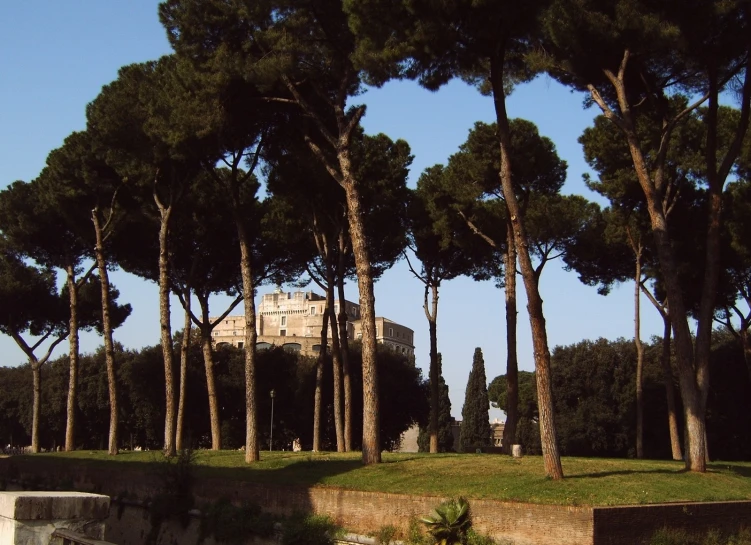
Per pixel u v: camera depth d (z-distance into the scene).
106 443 59.50
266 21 22.95
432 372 35.16
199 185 32.78
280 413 51.97
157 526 21.52
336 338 33.03
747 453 40.69
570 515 13.61
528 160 29.69
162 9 24.31
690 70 22.00
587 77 21.48
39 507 6.80
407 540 15.48
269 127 26.59
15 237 37.97
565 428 49.94
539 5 17.80
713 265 20.70
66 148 32.91
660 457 46.06
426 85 20.78
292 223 34.19
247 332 25.09
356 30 19.55
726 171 21.05
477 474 17.67
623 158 30.22
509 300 28.33
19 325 44.88
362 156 32.19
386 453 25.81
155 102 26.00
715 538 14.99
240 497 19.81
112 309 46.50
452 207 32.50
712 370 40.53
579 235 32.25
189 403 51.38
